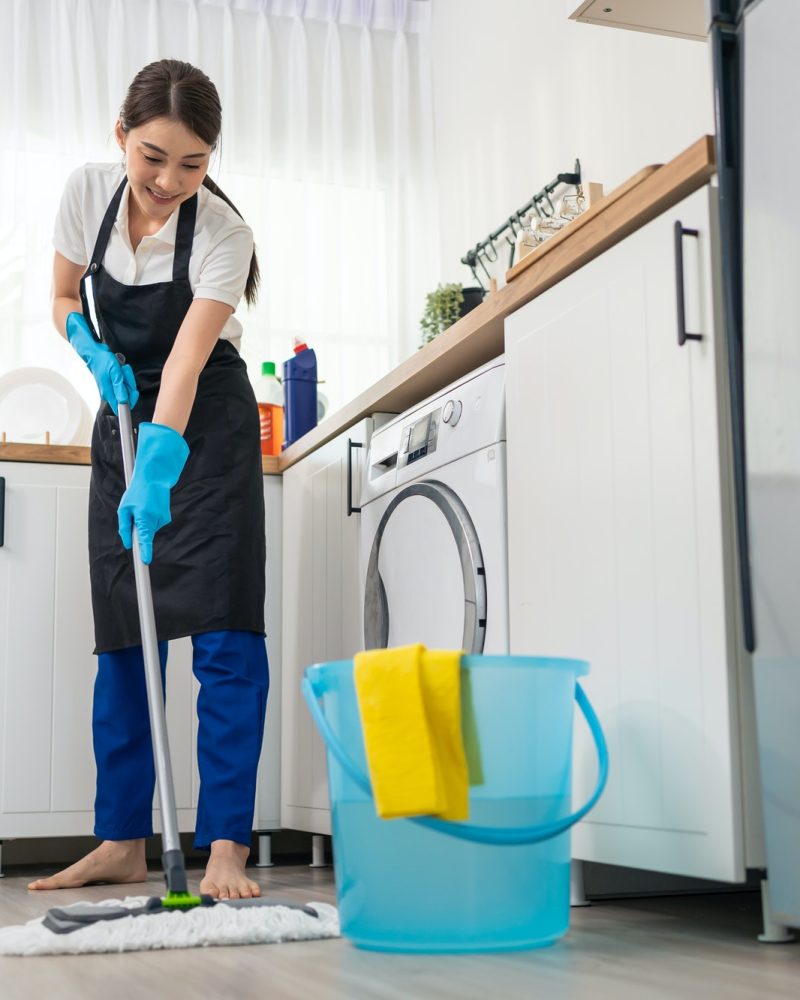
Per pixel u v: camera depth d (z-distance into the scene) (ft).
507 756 4.32
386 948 4.37
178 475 6.15
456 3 12.41
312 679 4.73
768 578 4.12
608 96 9.44
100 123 11.73
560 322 5.64
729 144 4.42
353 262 12.39
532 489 5.82
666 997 3.42
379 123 12.72
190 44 12.12
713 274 4.57
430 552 6.92
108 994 3.64
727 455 4.49
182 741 8.96
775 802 4.09
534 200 10.23
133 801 7.42
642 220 5.06
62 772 8.58
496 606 6.15
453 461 6.73
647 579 4.88
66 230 7.43
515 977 3.82
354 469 8.44
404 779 4.14
